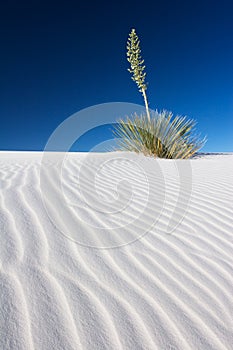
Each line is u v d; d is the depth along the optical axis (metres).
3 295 1.21
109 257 1.62
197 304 1.29
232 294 1.38
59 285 1.32
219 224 2.23
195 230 2.10
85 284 1.35
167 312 1.23
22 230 1.80
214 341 1.11
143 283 1.40
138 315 1.19
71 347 1.01
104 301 1.25
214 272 1.56
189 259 1.68
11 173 3.38
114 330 1.11
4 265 1.41
